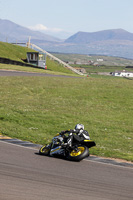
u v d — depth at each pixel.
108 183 14.02
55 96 57.91
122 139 31.70
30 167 15.48
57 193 11.48
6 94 54.19
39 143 24.55
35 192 11.29
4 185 11.68
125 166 18.70
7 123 32.56
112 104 55.22
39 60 147.75
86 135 19.11
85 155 18.25
